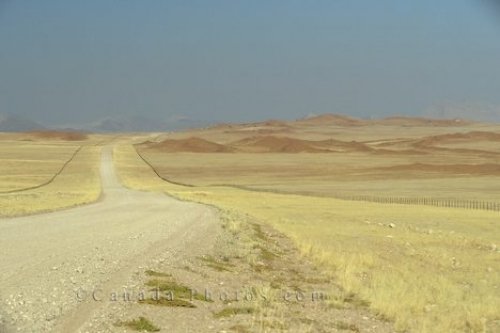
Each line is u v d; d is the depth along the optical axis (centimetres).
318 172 14838
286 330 1275
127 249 2109
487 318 1592
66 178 11969
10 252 2008
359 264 2372
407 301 1638
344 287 1828
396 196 9094
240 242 2627
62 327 1098
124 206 5438
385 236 3659
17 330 1059
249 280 1859
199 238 2628
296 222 4391
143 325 1184
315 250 2631
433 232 4009
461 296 1858
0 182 10794
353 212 5684
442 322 1463
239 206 5988
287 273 2098
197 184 11875
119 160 16788
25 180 11325
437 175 13738
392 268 2391
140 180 12388
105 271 1627
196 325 1245
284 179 13338
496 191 10112
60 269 1638
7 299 1255
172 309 1349
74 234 2702
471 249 3256
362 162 17012
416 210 6072
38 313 1167
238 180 13062
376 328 1395
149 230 2930
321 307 1567
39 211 4606
